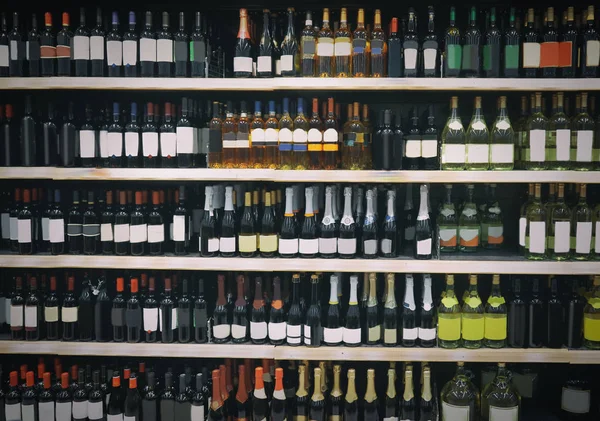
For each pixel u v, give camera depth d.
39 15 3.00
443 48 2.85
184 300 2.73
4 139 2.78
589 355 2.60
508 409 2.59
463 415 2.59
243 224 2.81
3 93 3.00
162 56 2.65
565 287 2.82
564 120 2.63
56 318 2.76
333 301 2.72
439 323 2.68
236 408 2.75
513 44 2.61
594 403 2.80
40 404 2.70
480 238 2.97
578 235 2.62
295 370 2.89
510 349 2.63
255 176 2.62
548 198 2.80
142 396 2.76
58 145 2.77
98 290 2.79
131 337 2.73
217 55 2.96
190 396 2.73
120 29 2.97
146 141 2.68
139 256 2.70
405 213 2.93
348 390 2.67
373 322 2.69
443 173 2.58
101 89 2.75
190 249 2.88
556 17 2.87
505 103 2.70
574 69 2.60
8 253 2.78
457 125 2.67
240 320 2.72
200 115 2.85
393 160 2.63
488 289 2.98
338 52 2.64
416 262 2.61
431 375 2.81
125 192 2.75
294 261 2.64
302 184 2.94
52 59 2.70
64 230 2.81
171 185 3.06
